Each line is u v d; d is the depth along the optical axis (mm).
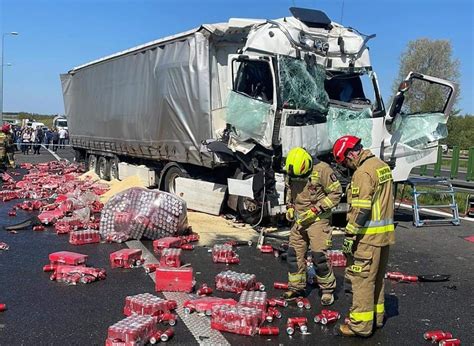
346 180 9523
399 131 10344
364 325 4855
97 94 17328
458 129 41375
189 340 4723
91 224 9875
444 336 4879
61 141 42406
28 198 14055
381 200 4809
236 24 10242
